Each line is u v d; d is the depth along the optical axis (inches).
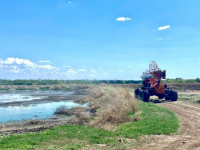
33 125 685.3
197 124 562.3
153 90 1115.3
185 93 1617.9
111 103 811.4
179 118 637.3
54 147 404.5
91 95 1517.0
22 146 403.5
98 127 571.8
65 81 4087.1
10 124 706.2
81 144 422.6
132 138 459.5
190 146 395.9
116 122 614.2
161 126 538.9
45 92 2285.9
